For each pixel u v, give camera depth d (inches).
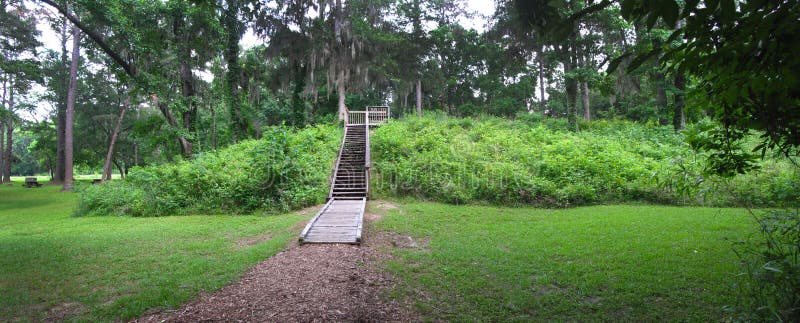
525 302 172.2
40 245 282.0
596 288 185.2
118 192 491.2
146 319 158.6
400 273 211.6
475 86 1467.8
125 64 587.2
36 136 1582.2
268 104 1187.3
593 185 440.5
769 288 123.9
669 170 399.9
